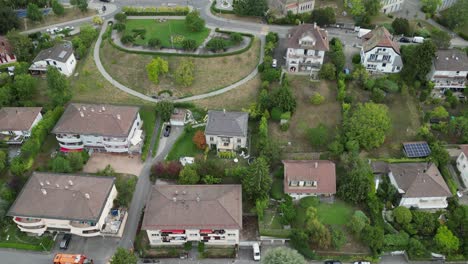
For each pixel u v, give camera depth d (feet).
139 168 379.76
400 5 577.84
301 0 541.75
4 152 379.14
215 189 331.36
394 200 346.95
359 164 347.97
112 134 374.02
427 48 420.36
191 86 457.27
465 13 518.78
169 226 306.96
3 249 323.57
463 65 435.94
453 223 323.78
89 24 542.16
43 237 327.67
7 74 450.71
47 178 336.49
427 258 312.91
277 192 352.49
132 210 346.95
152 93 451.53
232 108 433.07
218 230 309.63
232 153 384.68
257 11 530.27
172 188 332.39
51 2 559.38
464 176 359.46
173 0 590.96
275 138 400.06
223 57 482.69
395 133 402.72
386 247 315.17
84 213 312.09
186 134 407.23
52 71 407.85
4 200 336.90
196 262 315.78
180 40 505.66
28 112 403.75
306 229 321.73
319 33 457.27
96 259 316.60
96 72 474.08
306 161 359.25
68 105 419.13
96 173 371.76
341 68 459.32
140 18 549.13
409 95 441.68
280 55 490.90
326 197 350.64
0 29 515.91
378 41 450.71
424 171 350.84
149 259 315.99
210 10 568.82
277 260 284.41
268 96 419.13
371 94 439.63
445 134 400.67
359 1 533.14
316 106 429.38
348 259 311.47
